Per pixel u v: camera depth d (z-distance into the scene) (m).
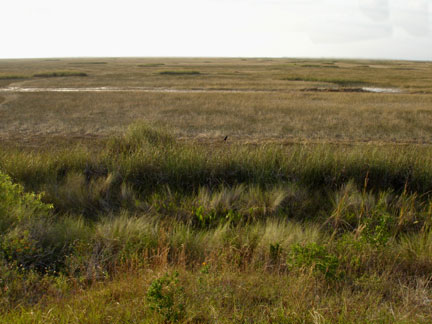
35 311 2.69
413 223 5.02
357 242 3.91
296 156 7.13
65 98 19.52
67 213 5.38
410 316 2.72
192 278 3.19
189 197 5.99
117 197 6.08
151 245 4.04
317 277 3.28
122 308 2.67
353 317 2.61
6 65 73.31
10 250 3.58
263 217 5.47
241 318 2.57
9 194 4.42
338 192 6.19
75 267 3.49
